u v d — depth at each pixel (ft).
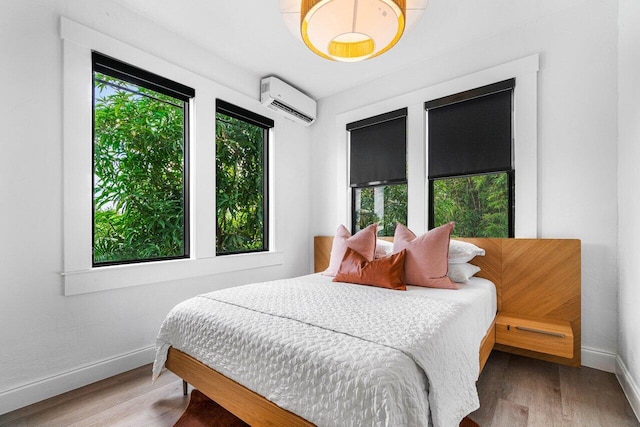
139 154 7.83
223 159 9.82
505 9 7.30
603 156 6.87
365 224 11.07
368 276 7.16
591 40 7.05
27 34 5.74
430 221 9.47
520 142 7.84
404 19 4.67
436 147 9.29
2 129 5.45
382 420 2.98
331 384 3.40
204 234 8.70
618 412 5.31
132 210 7.70
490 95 8.39
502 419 5.11
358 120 11.00
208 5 7.11
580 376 6.59
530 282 7.59
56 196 6.07
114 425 5.04
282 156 11.30
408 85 9.86
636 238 5.49
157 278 7.60
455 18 7.57
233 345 4.49
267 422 3.94
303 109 11.35
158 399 5.82
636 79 5.65
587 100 7.08
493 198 8.48
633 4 5.85
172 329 5.55
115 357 6.87
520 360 7.48
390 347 3.65
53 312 6.01
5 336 5.46
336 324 4.39
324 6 4.58
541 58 7.65
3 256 5.46
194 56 8.60
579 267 7.04
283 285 7.16
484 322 6.21
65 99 6.17
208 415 5.11
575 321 7.07
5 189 5.48
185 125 8.62
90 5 6.59
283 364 3.85
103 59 6.75
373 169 10.69
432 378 3.52
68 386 6.12
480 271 8.25
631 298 5.72
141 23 7.47
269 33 8.18
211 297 5.94
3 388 5.41
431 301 5.60
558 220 7.41
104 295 6.75
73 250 6.25
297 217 11.87
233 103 9.57
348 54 5.69
